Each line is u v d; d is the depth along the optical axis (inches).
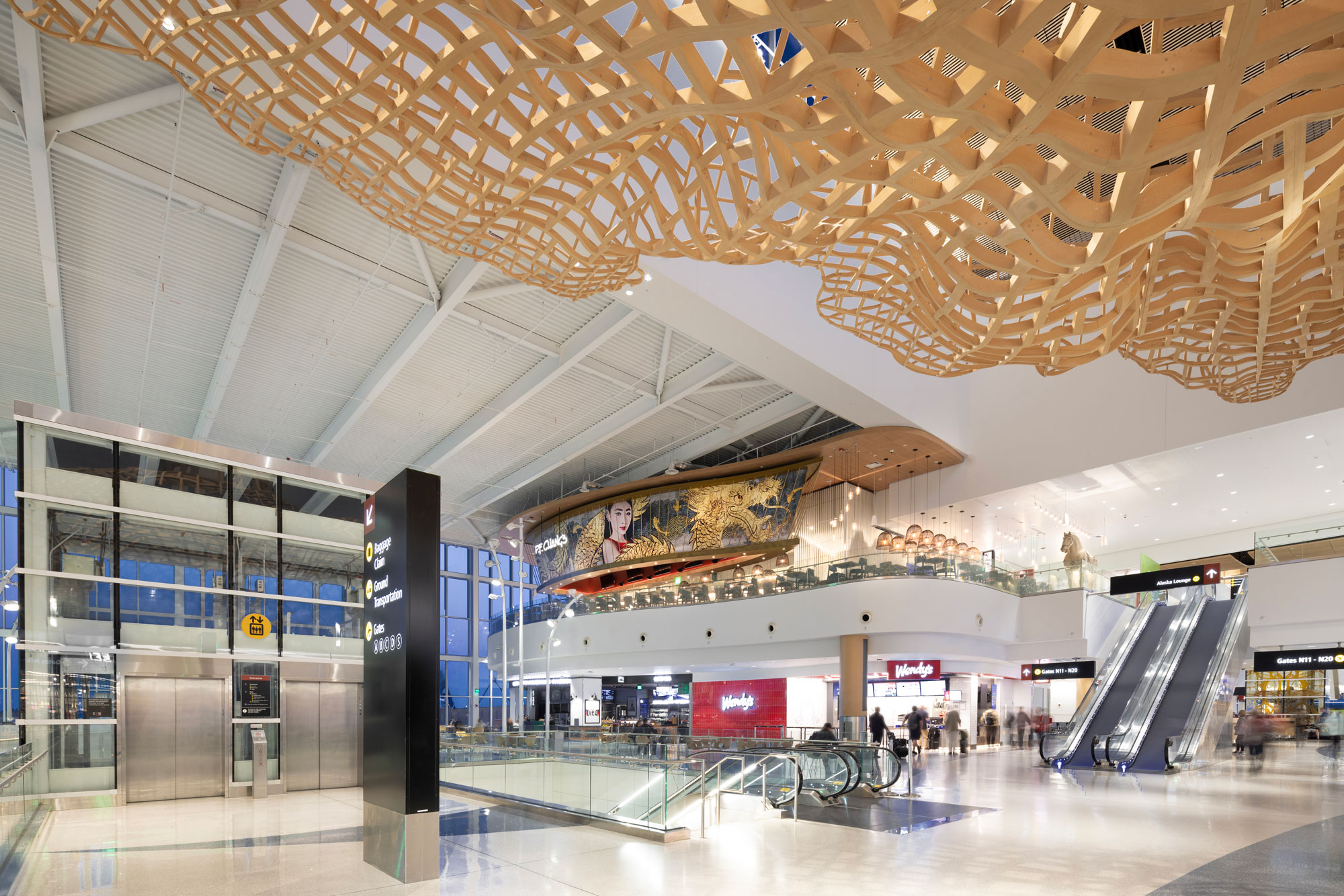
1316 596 850.1
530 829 404.2
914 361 349.4
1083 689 1322.6
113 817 453.1
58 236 669.9
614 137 170.2
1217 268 232.4
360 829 403.9
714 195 190.4
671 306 698.8
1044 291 223.3
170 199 610.5
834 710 1252.5
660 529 1235.2
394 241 693.3
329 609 638.5
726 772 499.8
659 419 1093.1
